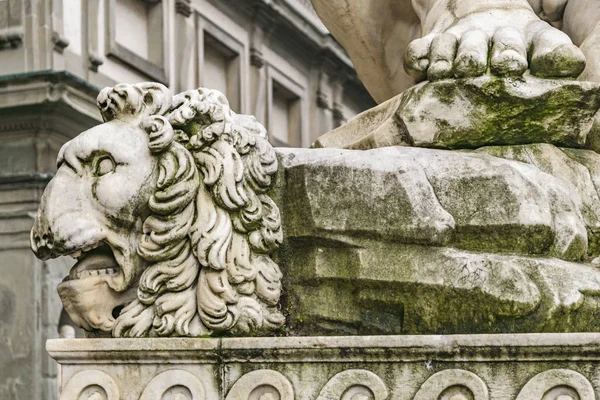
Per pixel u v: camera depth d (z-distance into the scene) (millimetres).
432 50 2994
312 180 2793
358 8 3748
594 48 3117
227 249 2725
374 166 2768
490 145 2947
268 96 20750
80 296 2742
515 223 2721
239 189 2742
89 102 15211
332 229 2760
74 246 2713
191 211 2742
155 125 2752
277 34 20891
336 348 2588
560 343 2516
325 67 22391
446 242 2729
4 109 14867
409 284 2697
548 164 2906
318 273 2773
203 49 18875
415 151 2838
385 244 2742
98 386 2662
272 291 2746
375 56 3836
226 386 2627
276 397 2604
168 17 17969
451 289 2670
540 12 3455
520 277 2637
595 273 2688
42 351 14562
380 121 3105
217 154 2760
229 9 19656
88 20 15898
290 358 2611
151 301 2721
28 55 15125
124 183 2727
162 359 2654
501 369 2535
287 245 2809
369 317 2758
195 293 2727
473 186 2760
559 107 2938
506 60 2916
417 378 2561
